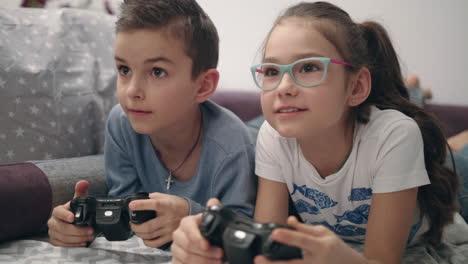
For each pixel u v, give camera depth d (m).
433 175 0.96
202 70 0.97
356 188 0.90
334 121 0.78
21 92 1.18
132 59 0.87
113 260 0.86
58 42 1.32
